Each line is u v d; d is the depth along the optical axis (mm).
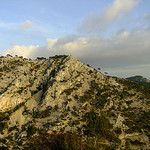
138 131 90375
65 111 103625
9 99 111750
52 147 75938
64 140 77625
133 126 93500
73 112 101188
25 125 94562
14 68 150000
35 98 120250
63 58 160500
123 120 97188
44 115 100438
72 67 145250
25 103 115312
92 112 92688
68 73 136875
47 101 111062
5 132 89562
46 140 80500
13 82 127938
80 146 73438
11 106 111438
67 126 90062
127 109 108188
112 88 130500
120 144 80375
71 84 127000
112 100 114562
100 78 141750
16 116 103125
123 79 169000
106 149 75375
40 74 143875
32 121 96688
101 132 78438
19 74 141125
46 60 165250
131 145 81625
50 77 137625
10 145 79375
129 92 130500
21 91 122562
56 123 92125
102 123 78062
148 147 80188
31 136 83812
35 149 75625
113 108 106812
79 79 133875
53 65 150625
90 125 78500
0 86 123875
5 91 116750
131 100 118875
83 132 86000
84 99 113438
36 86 132125
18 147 77562
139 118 101688
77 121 93188
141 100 120562
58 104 109562
